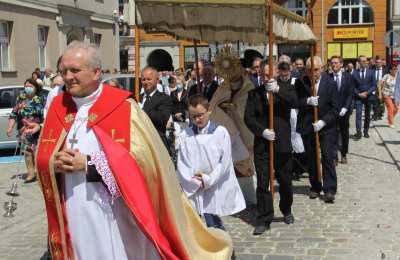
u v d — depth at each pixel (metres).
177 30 8.51
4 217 8.20
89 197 3.43
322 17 45.78
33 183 10.60
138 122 3.53
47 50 25.25
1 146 13.87
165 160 3.65
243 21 6.95
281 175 7.22
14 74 22.73
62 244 3.52
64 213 3.51
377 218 7.56
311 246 6.45
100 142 3.43
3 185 10.48
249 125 7.07
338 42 45.94
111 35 31.81
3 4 21.95
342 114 11.25
